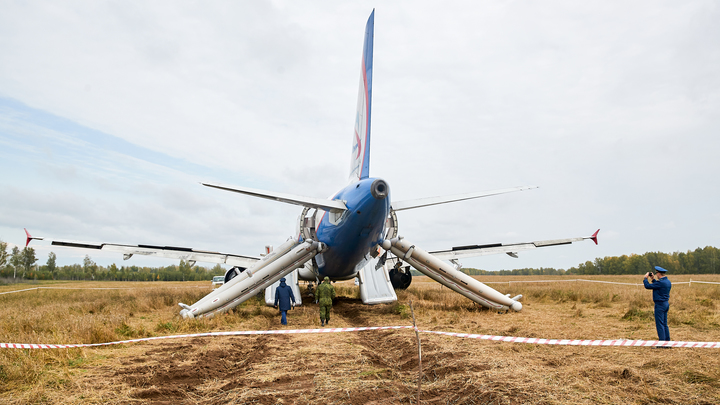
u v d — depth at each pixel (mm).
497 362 5918
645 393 4617
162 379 5742
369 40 12781
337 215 12375
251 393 4930
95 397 4902
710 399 4430
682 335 8539
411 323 10852
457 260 16469
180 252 15797
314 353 7078
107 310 13047
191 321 10773
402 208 12125
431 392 4848
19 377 5520
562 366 5875
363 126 12875
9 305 15562
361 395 4770
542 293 19438
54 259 95250
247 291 12188
